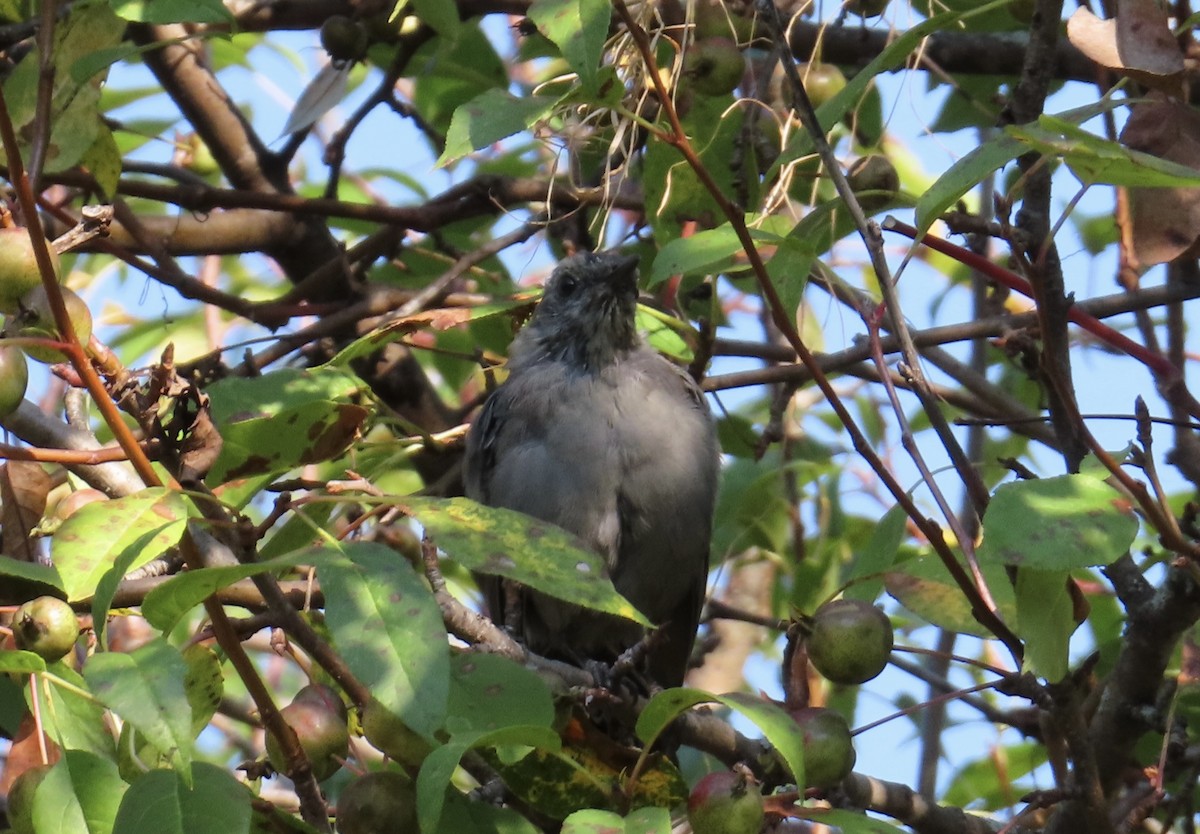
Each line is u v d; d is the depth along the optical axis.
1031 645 5.65
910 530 10.57
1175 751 7.20
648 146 9.05
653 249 11.44
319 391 6.25
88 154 8.12
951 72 11.17
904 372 6.49
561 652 10.59
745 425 11.82
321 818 5.60
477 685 5.72
